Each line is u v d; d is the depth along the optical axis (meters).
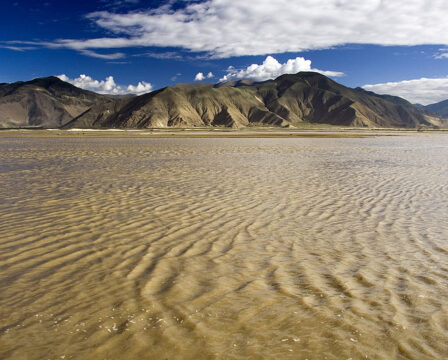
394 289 5.38
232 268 6.15
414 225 8.80
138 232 8.06
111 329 4.27
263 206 10.66
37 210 9.91
